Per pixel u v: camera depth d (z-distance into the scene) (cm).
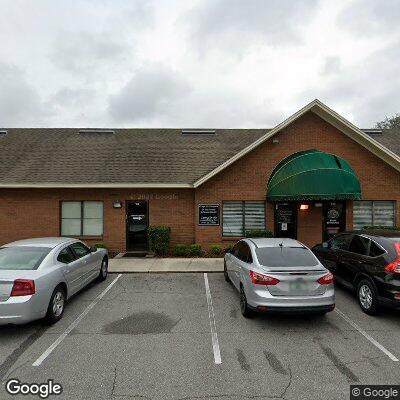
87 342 579
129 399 418
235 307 762
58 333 617
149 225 1458
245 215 1437
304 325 656
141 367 494
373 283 697
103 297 837
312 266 666
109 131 1936
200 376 470
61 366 498
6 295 581
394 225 1427
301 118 1433
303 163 1276
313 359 519
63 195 1456
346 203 1430
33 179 1431
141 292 882
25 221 1454
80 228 1472
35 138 1831
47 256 694
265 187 1428
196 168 1517
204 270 1119
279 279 623
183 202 1461
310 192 1235
